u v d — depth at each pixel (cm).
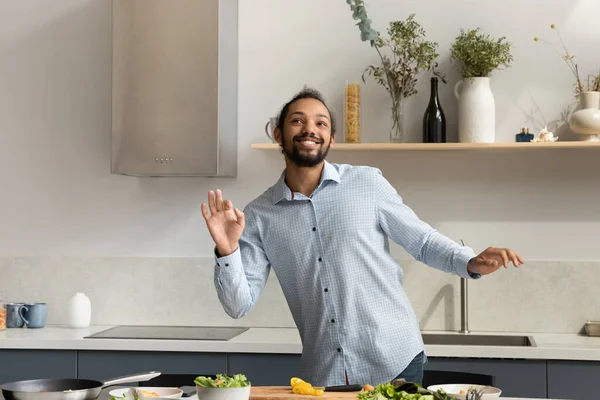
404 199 392
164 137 374
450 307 387
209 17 371
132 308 408
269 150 402
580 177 382
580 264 380
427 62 377
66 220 415
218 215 236
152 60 375
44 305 396
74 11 416
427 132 375
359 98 382
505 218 386
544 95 386
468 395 188
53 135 417
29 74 419
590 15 384
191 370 347
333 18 399
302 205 262
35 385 192
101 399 199
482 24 390
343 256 257
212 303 403
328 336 258
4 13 420
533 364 328
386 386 183
